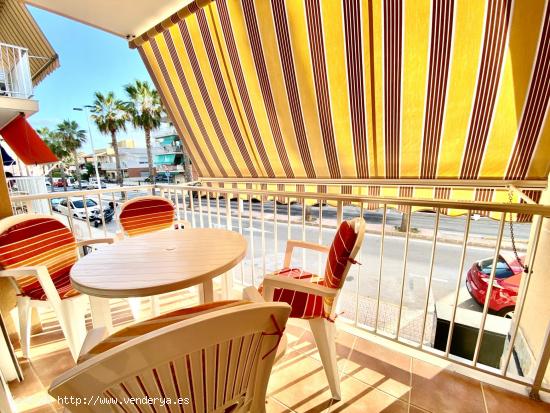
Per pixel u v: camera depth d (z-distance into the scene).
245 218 9.32
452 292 4.52
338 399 1.40
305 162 2.66
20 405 1.42
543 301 1.95
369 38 1.81
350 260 1.19
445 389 1.45
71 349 1.57
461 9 1.51
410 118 1.95
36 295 1.63
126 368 0.54
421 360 1.64
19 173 8.94
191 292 2.62
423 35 1.66
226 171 3.39
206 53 2.57
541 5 1.34
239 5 2.15
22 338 1.70
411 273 5.21
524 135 1.65
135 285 1.11
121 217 2.34
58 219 1.97
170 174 20.70
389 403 1.38
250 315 0.61
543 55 1.42
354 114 2.14
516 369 2.34
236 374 0.72
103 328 0.99
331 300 1.30
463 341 3.05
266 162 2.94
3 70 5.33
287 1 1.96
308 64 2.11
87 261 1.36
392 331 3.70
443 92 1.76
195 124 3.21
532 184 1.74
